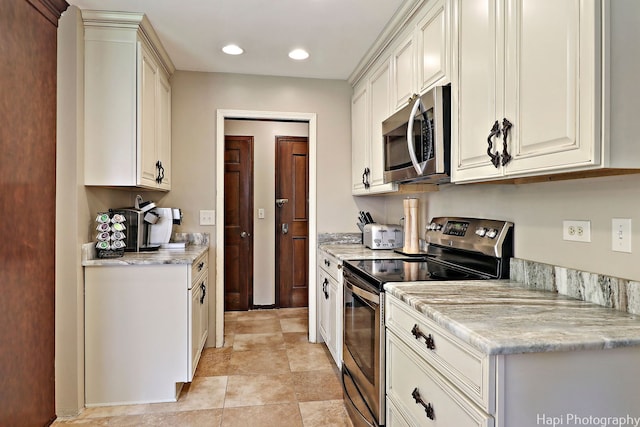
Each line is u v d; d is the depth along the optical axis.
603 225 1.29
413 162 1.85
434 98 1.70
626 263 1.21
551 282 1.49
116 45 2.26
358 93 3.15
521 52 1.24
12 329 1.79
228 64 2.99
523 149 1.23
